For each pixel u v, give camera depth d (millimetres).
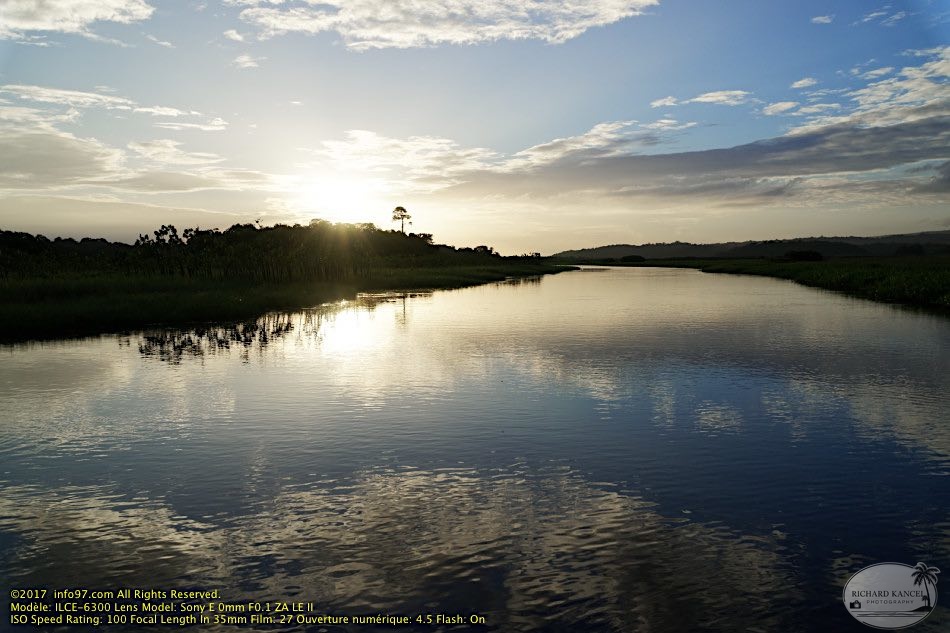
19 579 5840
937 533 6609
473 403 11930
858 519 6941
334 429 10273
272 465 8672
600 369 15203
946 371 14781
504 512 7164
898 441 9594
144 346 18984
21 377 14359
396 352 17828
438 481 8094
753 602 5414
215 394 12688
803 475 8227
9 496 7707
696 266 122312
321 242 58844
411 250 108625
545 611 5297
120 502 7500
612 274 89188
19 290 27422
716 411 11336
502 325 24484
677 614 5250
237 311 27359
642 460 8828
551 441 9664
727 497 7547
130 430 10281
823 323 24438
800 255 114688
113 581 5809
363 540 6523
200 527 6848
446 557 6180
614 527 6785
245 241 58500
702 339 20203
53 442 9680
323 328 23562
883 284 40375
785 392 12742
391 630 5074
